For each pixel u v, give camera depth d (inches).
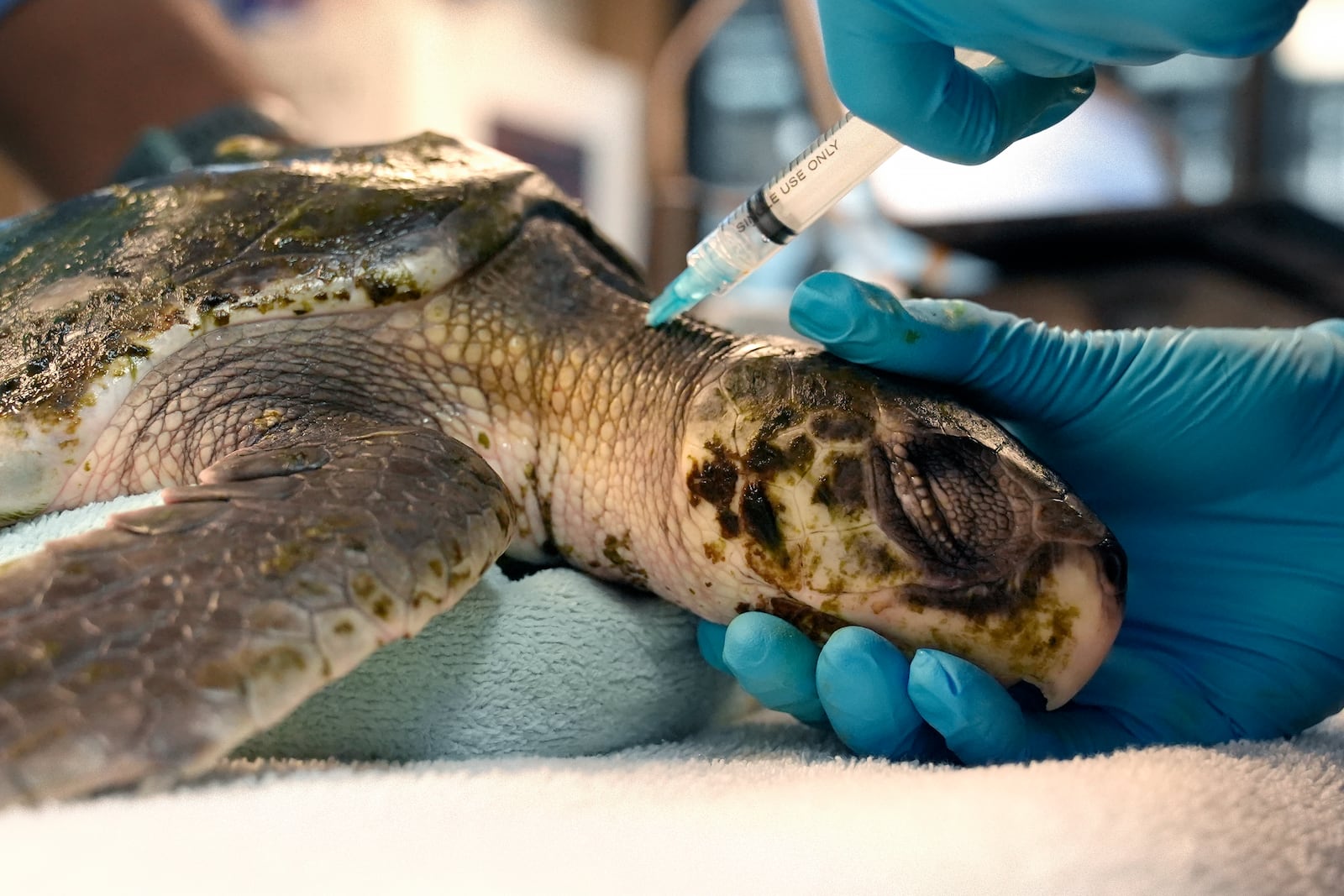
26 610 11.0
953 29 11.3
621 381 14.1
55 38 24.9
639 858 10.2
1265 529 13.7
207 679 10.8
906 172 26.3
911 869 10.1
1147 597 13.9
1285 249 24.1
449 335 14.3
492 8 35.2
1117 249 25.2
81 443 13.4
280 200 14.3
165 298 13.6
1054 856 10.1
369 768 11.6
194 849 9.9
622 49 41.7
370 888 9.8
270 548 11.4
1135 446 13.7
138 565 11.3
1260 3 10.5
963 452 12.8
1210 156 29.8
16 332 13.7
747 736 13.8
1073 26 10.9
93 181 26.2
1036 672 12.5
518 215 14.9
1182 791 10.7
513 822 10.5
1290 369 13.7
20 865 9.7
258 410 13.7
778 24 34.3
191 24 26.2
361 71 33.0
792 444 12.8
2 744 10.4
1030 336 13.6
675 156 36.1
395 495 12.0
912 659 12.7
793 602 12.9
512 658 12.9
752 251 13.3
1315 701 13.4
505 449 14.5
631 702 13.3
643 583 14.2
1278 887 10.1
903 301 13.4
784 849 10.3
